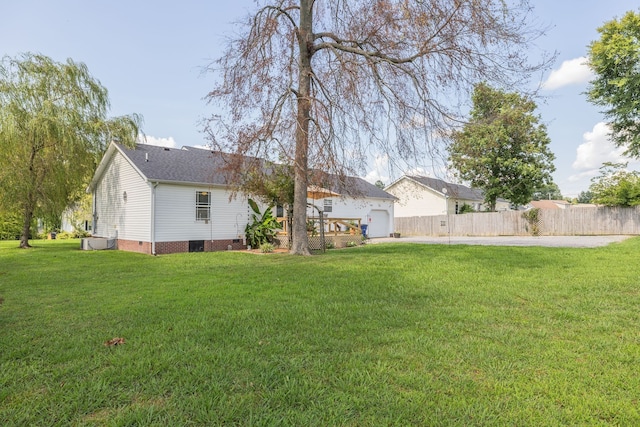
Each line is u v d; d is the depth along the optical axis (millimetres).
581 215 22344
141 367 2889
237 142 10016
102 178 18672
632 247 11383
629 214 20812
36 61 16141
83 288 6395
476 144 11102
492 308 4621
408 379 2652
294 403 2352
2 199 15906
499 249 11422
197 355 3127
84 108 17094
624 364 2885
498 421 2125
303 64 11203
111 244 16859
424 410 2252
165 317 4359
